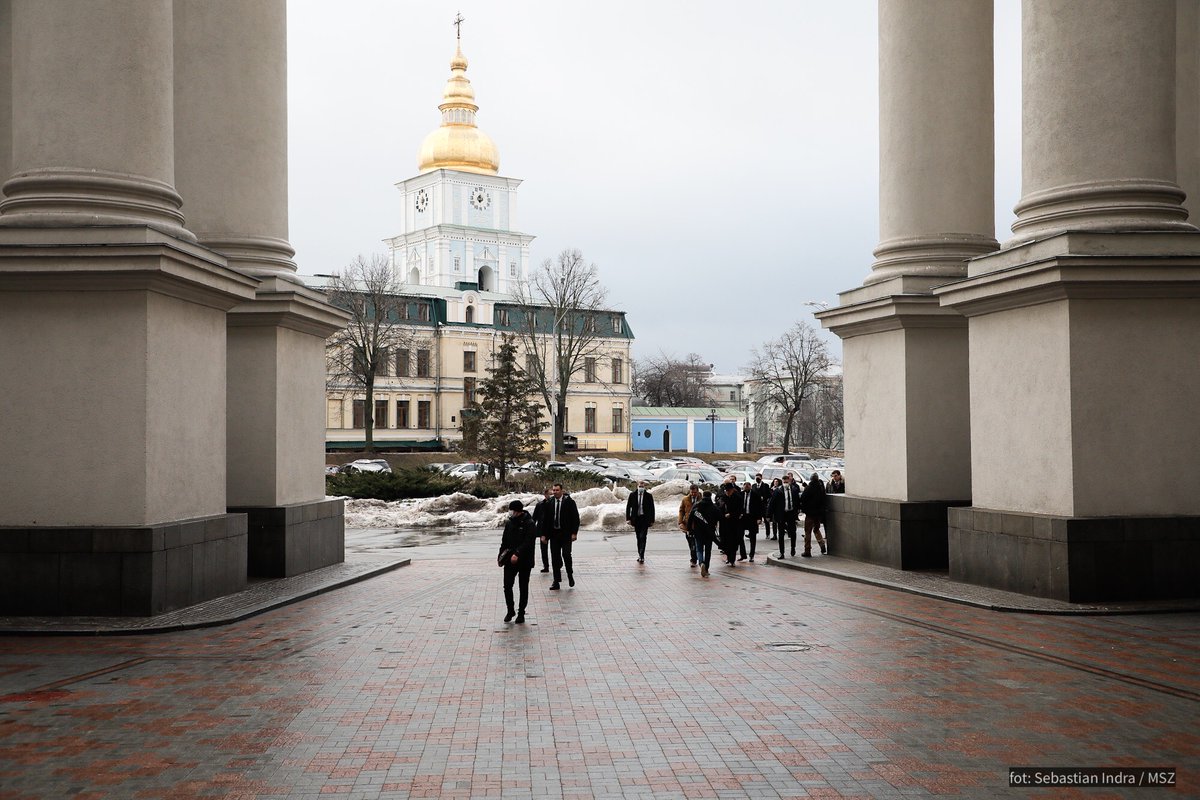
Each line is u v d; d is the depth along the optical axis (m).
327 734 7.98
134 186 13.90
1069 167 14.84
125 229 13.27
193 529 14.13
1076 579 13.66
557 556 17.11
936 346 19.22
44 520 13.34
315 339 20.16
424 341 87.75
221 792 6.68
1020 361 15.23
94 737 7.89
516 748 7.62
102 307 13.38
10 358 13.42
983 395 16.16
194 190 18.72
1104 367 14.17
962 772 6.99
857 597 15.43
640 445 102.75
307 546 18.92
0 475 13.38
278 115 19.48
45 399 13.38
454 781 6.89
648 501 21.91
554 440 73.56
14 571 13.02
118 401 13.34
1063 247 14.22
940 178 19.72
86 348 13.38
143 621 12.74
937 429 19.17
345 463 69.75
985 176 19.95
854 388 21.22
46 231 13.28
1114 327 14.18
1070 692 9.09
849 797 6.55
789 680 9.73
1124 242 14.11
